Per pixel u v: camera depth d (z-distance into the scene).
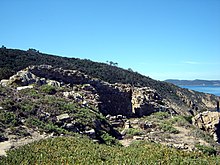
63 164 15.67
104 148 20.94
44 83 44.12
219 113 44.56
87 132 26.97
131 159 18.00
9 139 20.95
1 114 24.00
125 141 31.59
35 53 85.75
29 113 26.58
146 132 35.94
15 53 74.88
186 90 121.81
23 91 35.06
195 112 87.75
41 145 19.27
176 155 20.25
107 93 54.66
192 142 31.83
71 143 20.52
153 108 54.72
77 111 31.28
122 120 41.25
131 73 102.00
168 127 37.34
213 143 33.81
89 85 51.12
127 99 56.28
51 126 24.98
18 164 15.46
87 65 89.00
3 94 29.88
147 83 95.44
